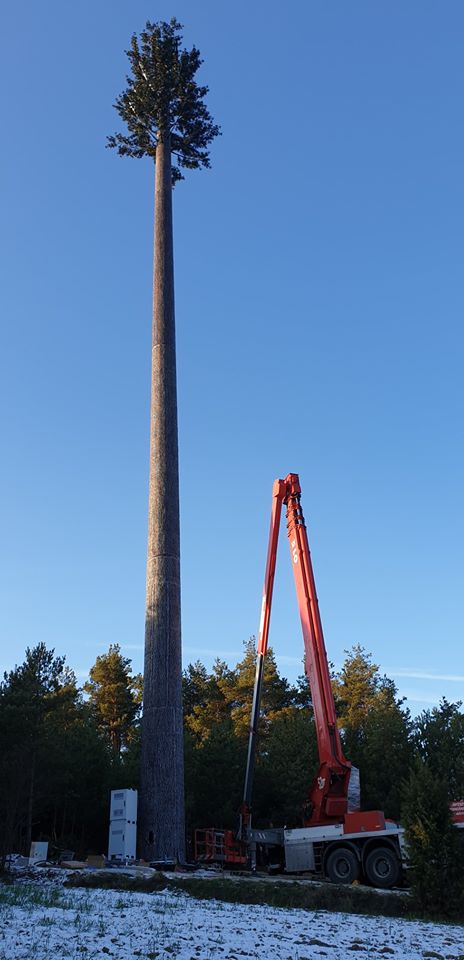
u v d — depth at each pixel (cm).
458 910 1692
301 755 3628
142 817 2562
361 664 6109
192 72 4056
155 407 3184
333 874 2208
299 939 1242
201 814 3506
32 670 3092
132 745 4150
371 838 2202
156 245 3566
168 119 3984
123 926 1243
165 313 3372
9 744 2433
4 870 2103
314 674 2450
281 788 3512
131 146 4109
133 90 3978
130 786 3434
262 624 2669
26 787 2623
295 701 6012
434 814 1798
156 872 2091
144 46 4038
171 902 1594
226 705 6050
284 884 1939
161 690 2708
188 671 6788
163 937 1165
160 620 2806
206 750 3694
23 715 2533
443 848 1755
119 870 2156
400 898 1786
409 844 1803
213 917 1401
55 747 2864
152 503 3012
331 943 1231
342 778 2355
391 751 3462
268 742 4344
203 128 4084
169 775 2595
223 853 2436
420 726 3575
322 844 2273
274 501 2719
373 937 1323
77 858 2889
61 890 1722
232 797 3550
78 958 995
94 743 3588
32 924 1201
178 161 4216
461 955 1189
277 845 2389
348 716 5484
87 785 3403
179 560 2956
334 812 2319
